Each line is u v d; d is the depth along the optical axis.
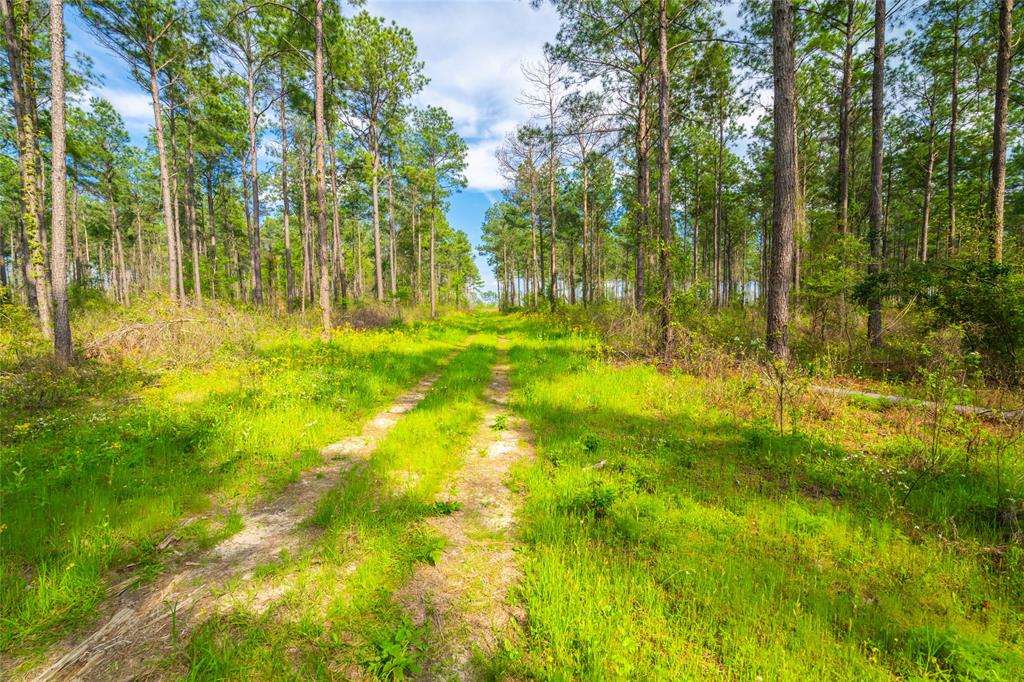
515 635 2.46
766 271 29.58
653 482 4.34
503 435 6.32
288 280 25.81
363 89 22.50
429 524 3.74
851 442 5.29
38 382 6.89
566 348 13.04
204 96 21.02
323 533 3.57
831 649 2.27
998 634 2.36
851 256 10.67
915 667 2.19
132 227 39.94
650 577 2.88
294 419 6.32
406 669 2.23
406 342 15.36
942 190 22.95
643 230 11.70
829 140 21.78
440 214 34.94
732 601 2.63
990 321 6.93
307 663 2.21
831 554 3.16
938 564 2.98
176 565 3.12
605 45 14.22
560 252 53.03
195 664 2.13
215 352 10.35
